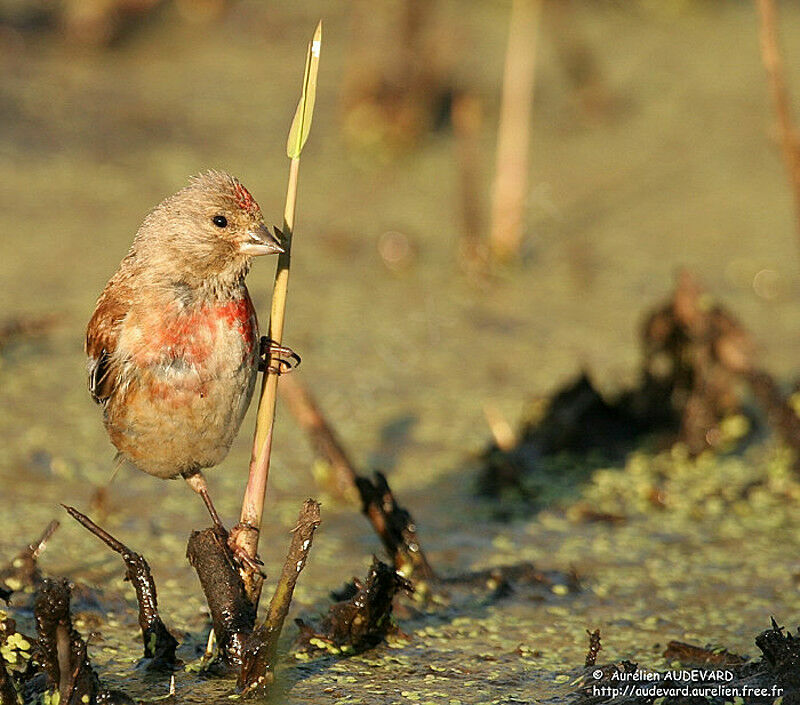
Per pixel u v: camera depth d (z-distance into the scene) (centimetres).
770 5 1075
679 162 1936
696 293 1197
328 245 1662
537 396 1272
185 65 2200
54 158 1838
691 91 2148
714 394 1189
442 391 1308
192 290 745
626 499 1103
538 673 788
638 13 2481
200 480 795
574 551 997
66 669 685
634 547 1006
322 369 1338
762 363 1374
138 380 742
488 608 891
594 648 779
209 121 2003
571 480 1143
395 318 1480
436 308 1512
